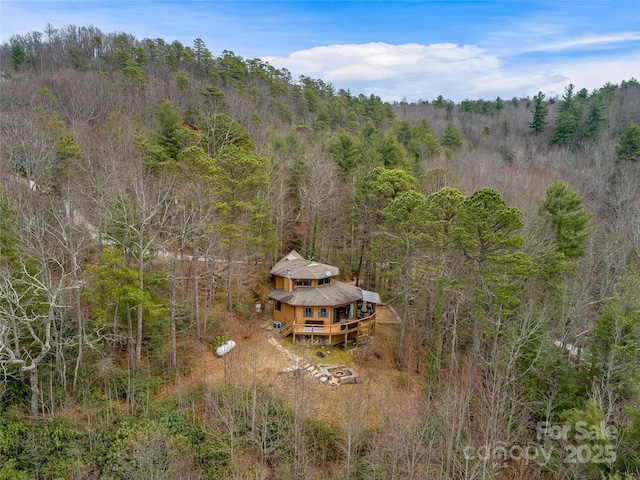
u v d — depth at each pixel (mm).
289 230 51344
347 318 38062
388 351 35969
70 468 21672
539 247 32812
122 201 27875
